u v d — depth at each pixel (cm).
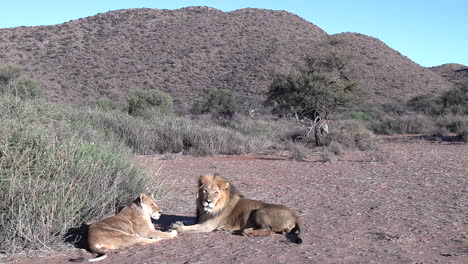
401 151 2339
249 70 8644
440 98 5434
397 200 1105
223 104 5231
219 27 10894
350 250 707
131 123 2359
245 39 10219
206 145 2258
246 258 671
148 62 9306
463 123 3609
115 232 738
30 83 3528
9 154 824
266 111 6091
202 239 777
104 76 8612
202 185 818
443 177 1460
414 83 8825
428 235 795
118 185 992
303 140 2742
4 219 756
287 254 687
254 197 1144
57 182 817
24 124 948
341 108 2853
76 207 823
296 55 9169
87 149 1005
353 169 1664
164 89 8269
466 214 954
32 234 745
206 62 9294
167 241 771
